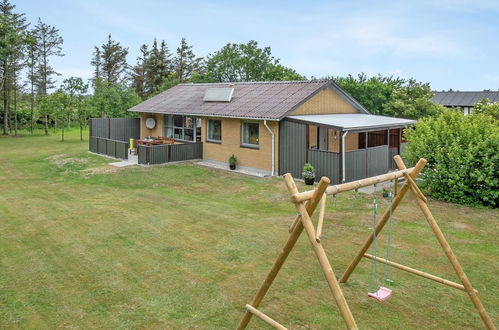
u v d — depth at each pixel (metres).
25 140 34.97
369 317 6.40
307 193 5.07
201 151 21.80
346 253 9.12
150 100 26.30
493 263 8.61
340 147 15.65
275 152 18.08
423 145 13.98
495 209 12.75
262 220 11.72
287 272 8.06
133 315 6.34
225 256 8.88
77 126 47.44
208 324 6.11
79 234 10.38
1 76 39.91
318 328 6.05
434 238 10.17
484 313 5.98
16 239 9.98
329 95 20.11
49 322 6.13
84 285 7.42
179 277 7.79
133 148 24.95
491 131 13.10
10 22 41.00
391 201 6.93
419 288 7.45
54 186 16.52
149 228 10.91
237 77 43.94
